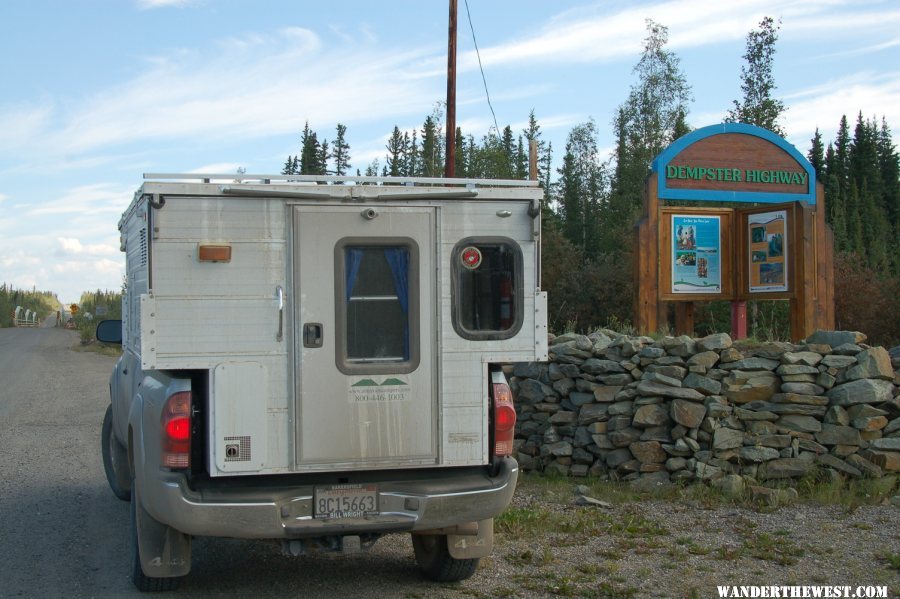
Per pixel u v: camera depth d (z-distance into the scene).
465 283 5.05
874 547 6.23
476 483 5.03
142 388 5.35
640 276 11.46
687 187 11.68
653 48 28.70
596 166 35.09
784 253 11.56
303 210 4.84
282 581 5.66
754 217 11.98
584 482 8.52
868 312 15.72
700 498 7.64
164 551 5.10
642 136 28.91
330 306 4.86
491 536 5.46
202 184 4.70
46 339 46.78
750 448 7.91
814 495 7.54
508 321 5.11
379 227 4.94
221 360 4.72
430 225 5.00
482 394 5.07
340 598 5.31
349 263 4.91
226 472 4.70
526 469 9.08
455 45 15.54
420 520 4.87
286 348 4.81
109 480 8.29
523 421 9.28
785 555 6.04
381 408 4.92
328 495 4.86
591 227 33.12
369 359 4.93
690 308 13.02
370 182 5.15
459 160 34.44
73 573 5.79
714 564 5.91
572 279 18.45
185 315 4.70
